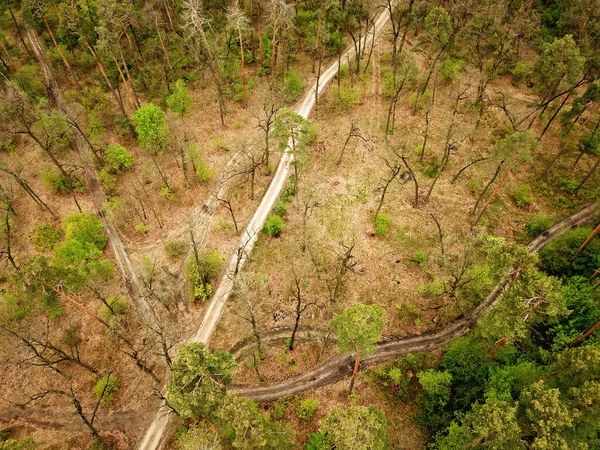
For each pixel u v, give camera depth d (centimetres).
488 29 7312
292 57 7962
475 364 4522
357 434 3045
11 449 3634
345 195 6178
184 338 5066
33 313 5156
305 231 5791
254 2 7894
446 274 5381
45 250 5625
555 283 4081
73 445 4416
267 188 6319
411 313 5169
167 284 5419
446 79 7431
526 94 7244
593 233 4997
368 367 4812
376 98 7356
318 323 5122
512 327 3744
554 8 8212
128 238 5856
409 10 6812
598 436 3619
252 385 4728
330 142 6788
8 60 7494
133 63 7556
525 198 6025
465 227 5834
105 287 5381
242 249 5375
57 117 6166
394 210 6016
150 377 4800
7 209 5491
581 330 4681
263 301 5288
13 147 6494
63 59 6994
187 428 4428
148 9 6881
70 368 4869
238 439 3023
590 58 6391
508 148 4628
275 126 5334
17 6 8369
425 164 6469
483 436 3212
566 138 6575
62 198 6134
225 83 7431
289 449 3562
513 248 3825
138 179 6419
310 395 4644
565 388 3475
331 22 7825
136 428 4512
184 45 7662
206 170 6300
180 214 6094
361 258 5591
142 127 6025
